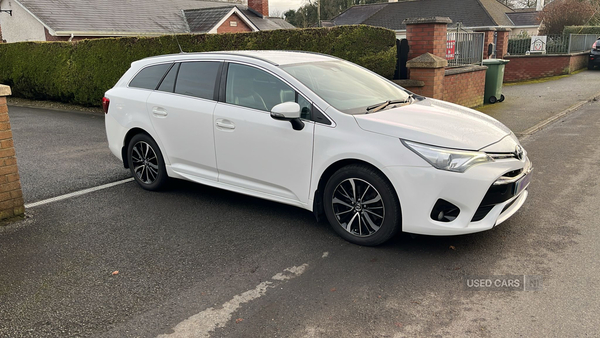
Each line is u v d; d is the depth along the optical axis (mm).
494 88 11703
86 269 3656
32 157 7480
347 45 8898
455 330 2762
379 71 8828
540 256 3635
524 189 3916
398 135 3623
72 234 4340
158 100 5105
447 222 3541
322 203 4148
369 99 4344
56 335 2824
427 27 8719
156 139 5184
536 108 10828
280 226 4418
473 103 11102
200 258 3799
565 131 8312
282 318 2945
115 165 6879
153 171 5449
